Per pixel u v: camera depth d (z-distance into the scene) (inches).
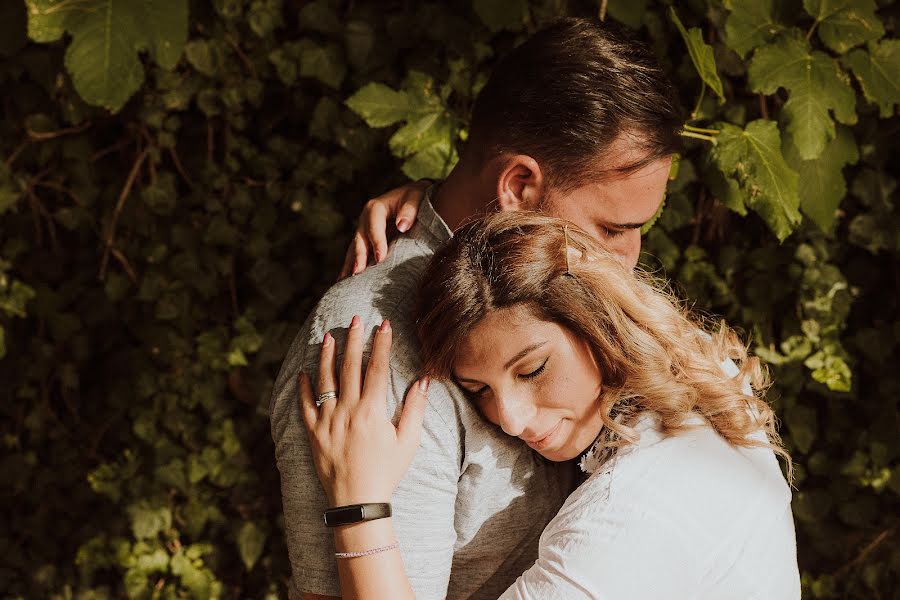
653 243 102.3
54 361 106.1
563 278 49.4
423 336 50.1
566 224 51.9
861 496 108.5
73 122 99.0
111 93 64.3
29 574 109.3
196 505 108.9
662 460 50.2
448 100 95.5
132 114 99.6
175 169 103.3
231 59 98.0
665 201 100.7
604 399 51.8
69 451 108.4
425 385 51.3
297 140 101.9
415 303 52.0
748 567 50.4
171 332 104.7
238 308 106.0
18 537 109.8
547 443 52.7
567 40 55.6
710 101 98.1
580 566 47.8
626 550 47.8
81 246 105.0
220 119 101.3
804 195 80.5
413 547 51.6
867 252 104.5
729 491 50.4
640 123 53.9
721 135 75.0
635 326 51.6
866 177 101.5
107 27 63.8
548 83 54.5
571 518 49.6
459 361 49.7
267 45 97.7
